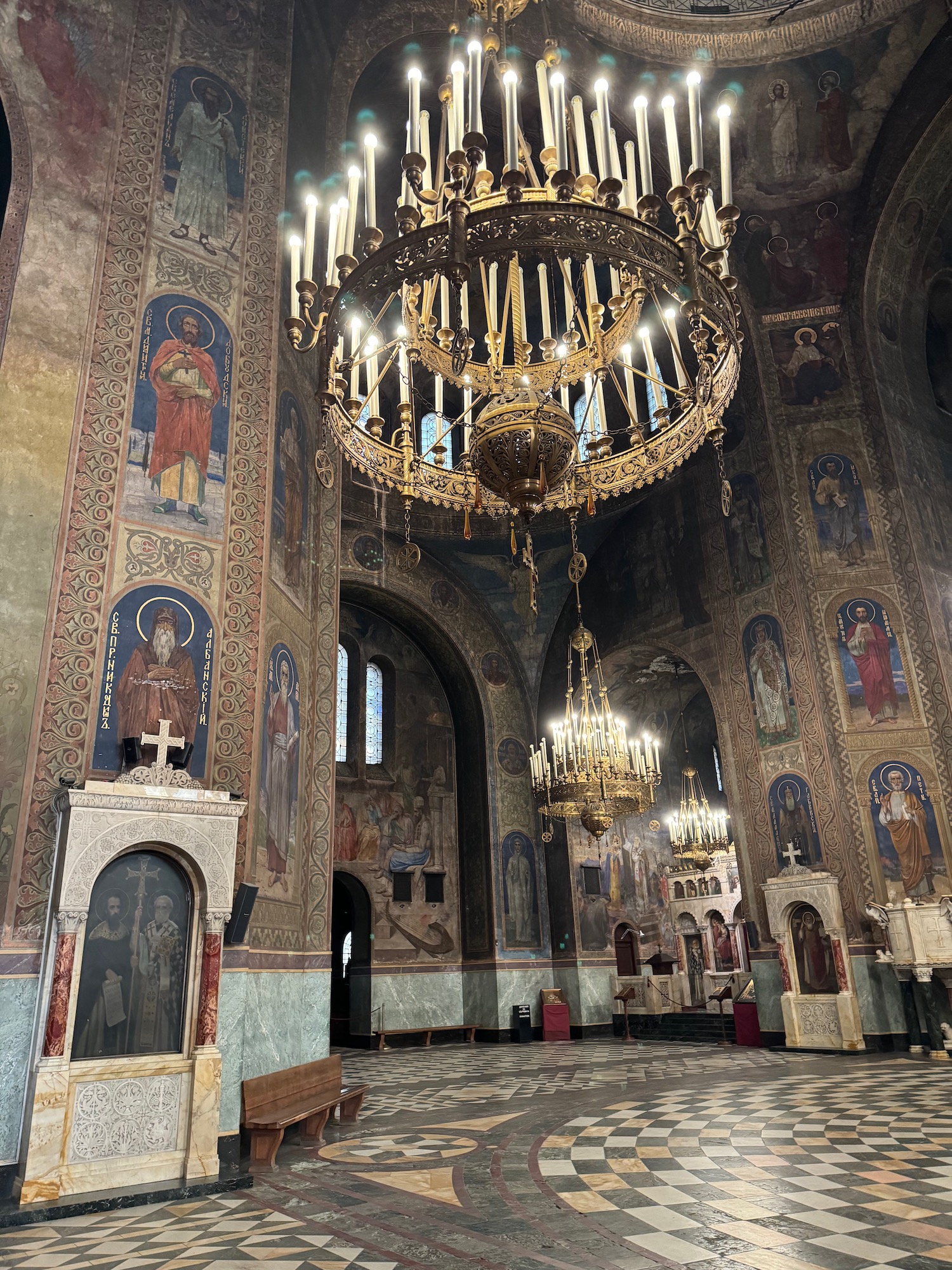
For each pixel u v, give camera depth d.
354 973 18.70
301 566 10.32
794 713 15.53
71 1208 5.60
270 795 8.67
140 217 8.84
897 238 16.61
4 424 7.49
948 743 14.41
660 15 15.08
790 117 15.81
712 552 17.55
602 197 5.83
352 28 13.05
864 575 15.63
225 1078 6.89
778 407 16.84
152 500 8.06
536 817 20.61
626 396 7.49
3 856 6.54
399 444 7.38
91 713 7.20
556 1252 4.48
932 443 17.44
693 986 23.06
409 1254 4.55
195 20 10.00
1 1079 6.12
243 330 9.24
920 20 14.59
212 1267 4.45
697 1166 6.29
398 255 5.36
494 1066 13.91
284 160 10.25
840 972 13.75
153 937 6.69
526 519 6.19
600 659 19.69
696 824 20.30
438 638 20.59
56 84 8.80
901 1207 5.05
